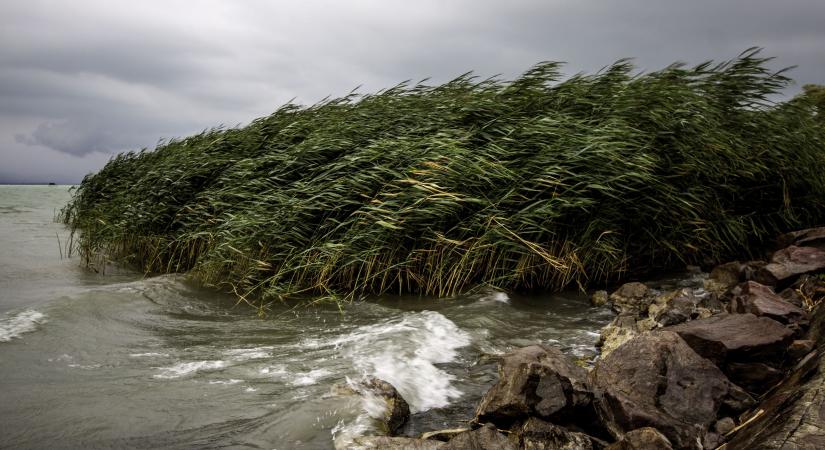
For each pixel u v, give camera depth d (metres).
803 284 6.02
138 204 9.20
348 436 2.98
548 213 7.02
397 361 4.32
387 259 7.24
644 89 9.30
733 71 10.41
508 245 7.14
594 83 9.63
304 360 4.30
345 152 8.25
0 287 6.93
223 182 8.84
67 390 3.59
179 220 8.65
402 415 3.41
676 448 2.89
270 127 9.98
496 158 7.52
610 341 4.82
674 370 3.42
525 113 8.98
